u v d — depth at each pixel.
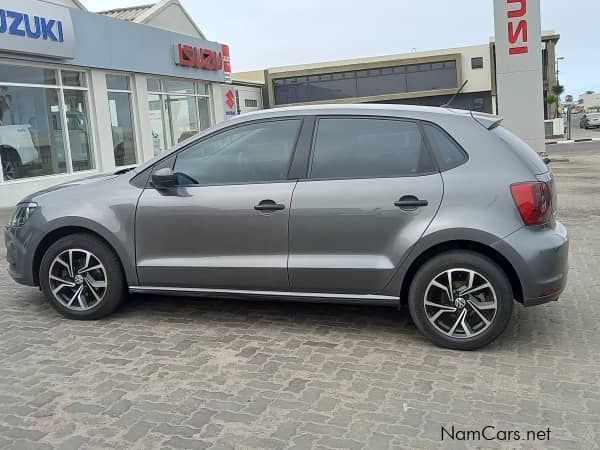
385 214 4.23
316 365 4.05
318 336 4.57
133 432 3.21
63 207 4.87
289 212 4.39
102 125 15.91
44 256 4.93
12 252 5.07
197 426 3.26
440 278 4.23
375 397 3.59
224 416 3.37
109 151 16.19
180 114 20.34
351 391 3.66
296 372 3.94
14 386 3.76
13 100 13.20
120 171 5.29
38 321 4.98
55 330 4.76
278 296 4.55
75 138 15.15
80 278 4.91
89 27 15.05
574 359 4.11
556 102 44.59
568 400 3.52
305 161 4.47
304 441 3.11
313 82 46.91
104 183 4.93
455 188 4.16
